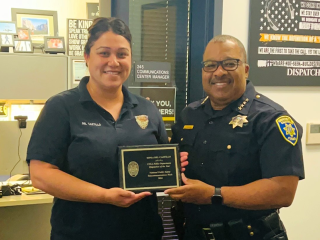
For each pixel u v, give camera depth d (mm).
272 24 1891
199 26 1907
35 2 3492
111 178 1262
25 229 2566
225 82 1349
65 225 1269
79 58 2355
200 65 1916
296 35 1936
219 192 1274
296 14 1922
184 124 1526
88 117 1270
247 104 1391
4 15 3422
